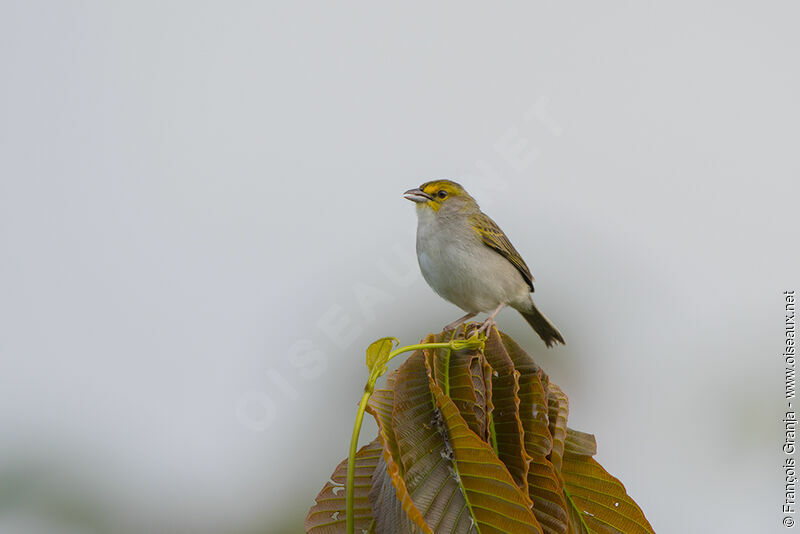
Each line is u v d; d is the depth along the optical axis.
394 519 4.46
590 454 5.11
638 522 4.94
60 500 11.17
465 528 4.26
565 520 4.51
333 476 4.96
